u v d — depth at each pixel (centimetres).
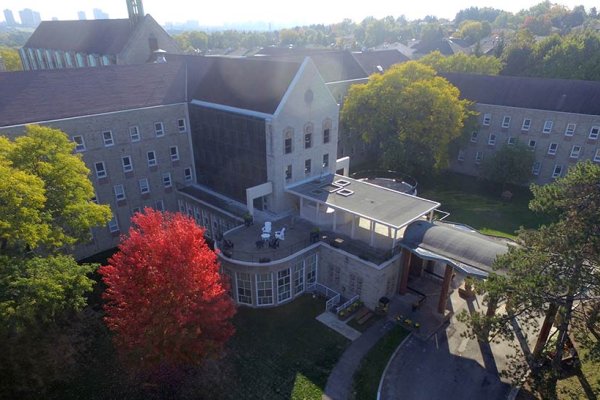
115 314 2383
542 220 4700
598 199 1970
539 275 2042
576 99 5156
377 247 3369
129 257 2356
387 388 2572
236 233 3625
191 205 4516
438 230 3150
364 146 6544
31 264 2258
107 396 2570
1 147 2653
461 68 6931
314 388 2575
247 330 3077
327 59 6506
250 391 2569
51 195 2694
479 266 2781
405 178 5203
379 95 5122
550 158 5406
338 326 3102
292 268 3288
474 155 6059
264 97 3800
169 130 4450
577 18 18262
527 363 2402
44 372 2623
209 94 4325
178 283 2216
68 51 7331
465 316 2425
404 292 3412
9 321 2064
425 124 4869
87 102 3966
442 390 2555
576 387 2477
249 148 3922
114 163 4147
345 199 3625
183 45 17888
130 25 6256
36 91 3797
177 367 2712
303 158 3988
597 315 1983
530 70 7756
